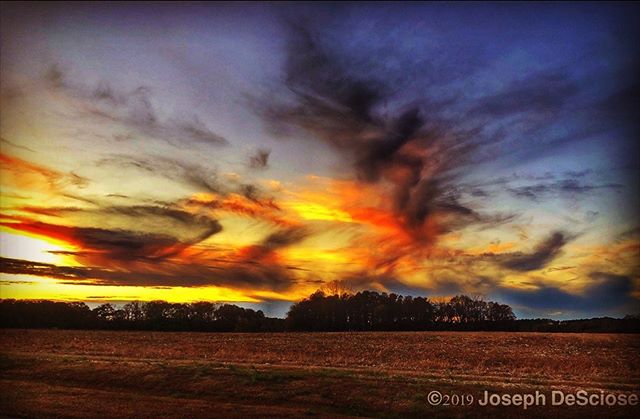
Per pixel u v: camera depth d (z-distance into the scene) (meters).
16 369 33.91
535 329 69.69
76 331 77.19
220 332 78.38
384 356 44.75
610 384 27.78
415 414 21.89
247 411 21.61
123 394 25.41
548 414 21.16
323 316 76.50
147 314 82.06
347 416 21.42
